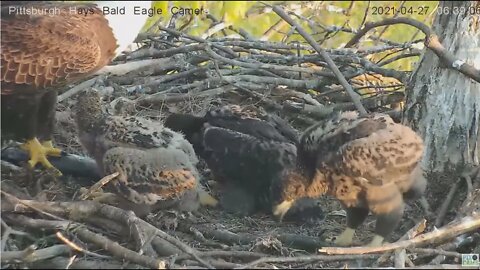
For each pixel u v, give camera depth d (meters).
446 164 11.77
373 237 10.62
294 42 14.92
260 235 10.52
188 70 14.23
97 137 10.81
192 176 10.54
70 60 11.29
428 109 11.91
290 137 11.82
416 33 18.53
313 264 9.76
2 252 9.05
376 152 9.83
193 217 11.02
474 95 11.70
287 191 10.46
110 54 12.00
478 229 10.25
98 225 10.07
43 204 10.00
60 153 11.99
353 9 21.52
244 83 13.84
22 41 11.06
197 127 12.09
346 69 14.16
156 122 11.38
